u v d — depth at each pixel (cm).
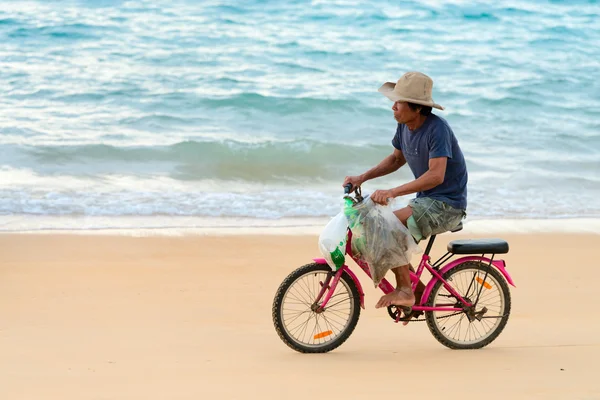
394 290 1521
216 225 2847
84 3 6750
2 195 3142
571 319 1862
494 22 7075
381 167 1595
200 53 5944
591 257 2525
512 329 1764
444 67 6038
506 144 4428
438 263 1619
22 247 2464
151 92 5078
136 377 1329
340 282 1554
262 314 1872
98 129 4344
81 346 1561
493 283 1619
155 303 1952
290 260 2416
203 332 1700
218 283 2155
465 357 1497
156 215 2958
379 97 5175
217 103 4909
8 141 3975
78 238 2595
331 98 5022
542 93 5497
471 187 3566
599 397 1208
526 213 3167
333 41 6419
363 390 1243
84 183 3409
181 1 6906
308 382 1297
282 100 4938
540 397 1208
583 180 3747
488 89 5556
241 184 3531
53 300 1950
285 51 6138
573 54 6462
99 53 5825
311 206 3173
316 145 4062
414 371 1379
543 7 7269
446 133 1469
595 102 5375
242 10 6875
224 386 1268
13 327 1711
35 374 1345
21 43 5956
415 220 1493
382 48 6347
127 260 2364
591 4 7294
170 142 4141
